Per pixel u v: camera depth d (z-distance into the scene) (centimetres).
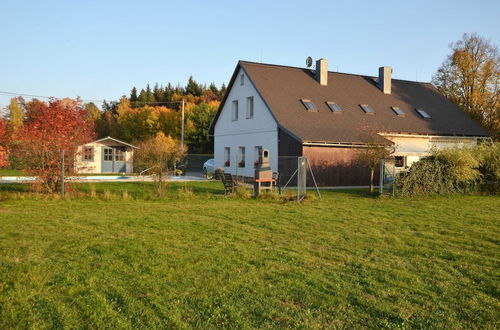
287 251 765
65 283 573
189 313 483
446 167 1850
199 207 1320
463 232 977
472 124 3136
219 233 916
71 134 1573
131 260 688
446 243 858
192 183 2288
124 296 530
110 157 3612
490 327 465
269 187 1667
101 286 564
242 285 578
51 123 1520
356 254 757
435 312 502
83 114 1650
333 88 2961
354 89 3050
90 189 1816
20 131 1499
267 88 2694
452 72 3862
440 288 584
